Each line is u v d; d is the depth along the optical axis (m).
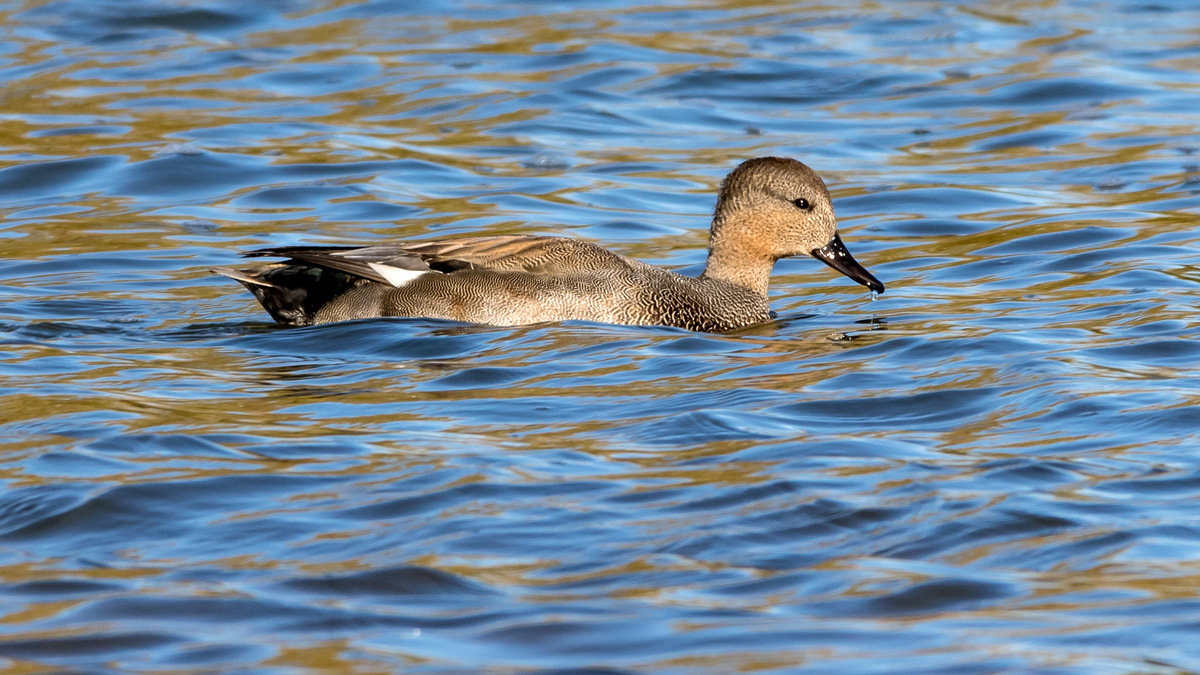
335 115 22.45
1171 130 21.33
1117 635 6.97
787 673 6.66
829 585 7.57
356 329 13.51
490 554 8.00
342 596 7.53
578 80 24.17
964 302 14.39
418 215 18.20
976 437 9.87
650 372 11.95
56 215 18.23
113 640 7.07
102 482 9.07
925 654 6.82
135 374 11.96
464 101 23.12
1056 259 15.87
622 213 18.39
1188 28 27.03
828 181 19.67
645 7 28.92
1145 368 11.46
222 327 13.88
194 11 27.84
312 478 9.18
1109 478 8.95
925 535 8.16
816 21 27.88
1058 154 20.55
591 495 8.80
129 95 23.19
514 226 17.69
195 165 20.02
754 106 23.22
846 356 12.38
